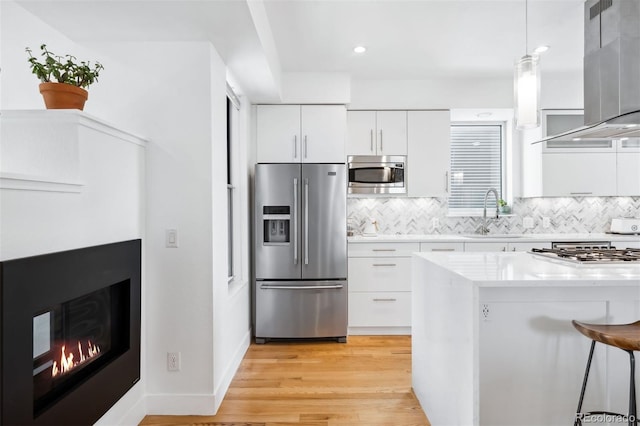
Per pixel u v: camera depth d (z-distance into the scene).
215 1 1.93
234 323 3.03
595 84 2.23
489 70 3.86
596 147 4.09
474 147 4.61
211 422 2.28
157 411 2.36
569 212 4.45
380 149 4.13
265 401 2.53
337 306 3.71
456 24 2.87
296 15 2.72
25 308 1.29
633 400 1.51
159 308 2.37
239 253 3.56
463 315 1.72
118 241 2.06
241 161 3.62
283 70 3.80
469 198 4.60
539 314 1.81
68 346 1.60
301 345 3.65
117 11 2.02
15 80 2.35
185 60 2.38
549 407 1.83
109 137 1.99
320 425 2.23
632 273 1.77
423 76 4.03
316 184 3.70
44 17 2.09
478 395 1.62
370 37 3.09
